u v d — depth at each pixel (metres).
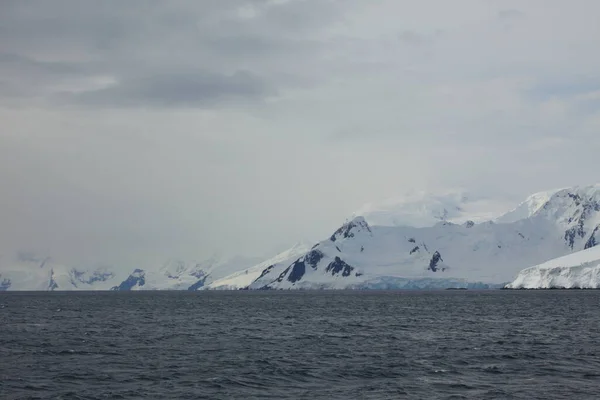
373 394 68.25
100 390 69.81
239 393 68.94
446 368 83.50
